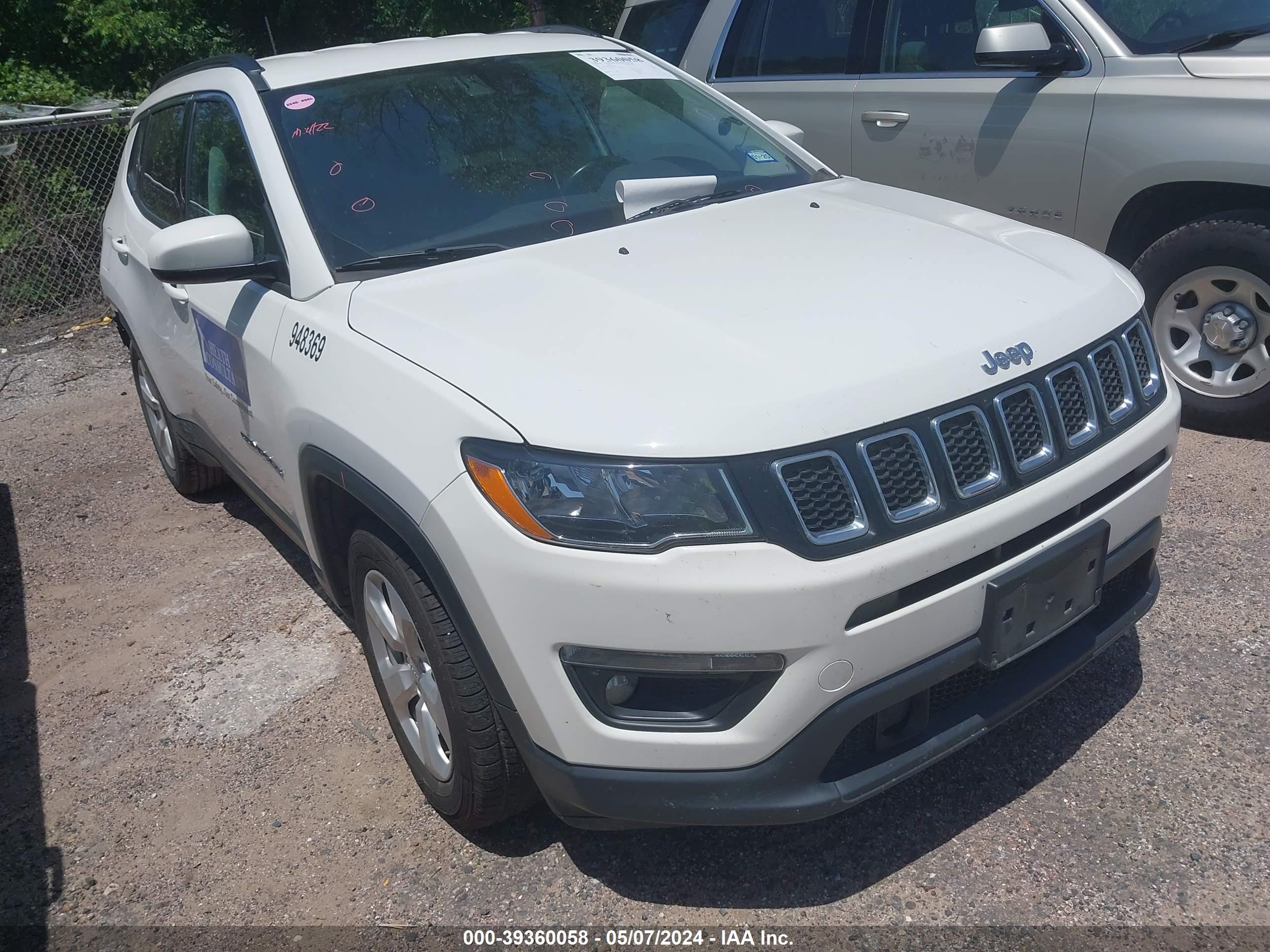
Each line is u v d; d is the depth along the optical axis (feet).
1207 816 8.71
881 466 7.33
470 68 12.11
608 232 10.46
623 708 7.47
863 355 7.71
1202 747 9.45
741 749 7.29
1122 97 14.82
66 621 13.60
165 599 13.84
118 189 16.48
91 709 11.72
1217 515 13.03
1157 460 9.05
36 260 27.94
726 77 20.18
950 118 16.79
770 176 12.32
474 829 9.23
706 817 7.43
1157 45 14.87
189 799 10.16
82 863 9.52
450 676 8.21
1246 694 10.03
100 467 18.52
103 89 43.88
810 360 7.62
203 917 8.77
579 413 7.35
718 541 6.98
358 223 10.30
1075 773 9.32
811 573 6.97
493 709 8.22
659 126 12.38
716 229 10.39
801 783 7.40
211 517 16.17
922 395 7.54
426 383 8.09
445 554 7.70
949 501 7.48
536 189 11.02
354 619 10.56
